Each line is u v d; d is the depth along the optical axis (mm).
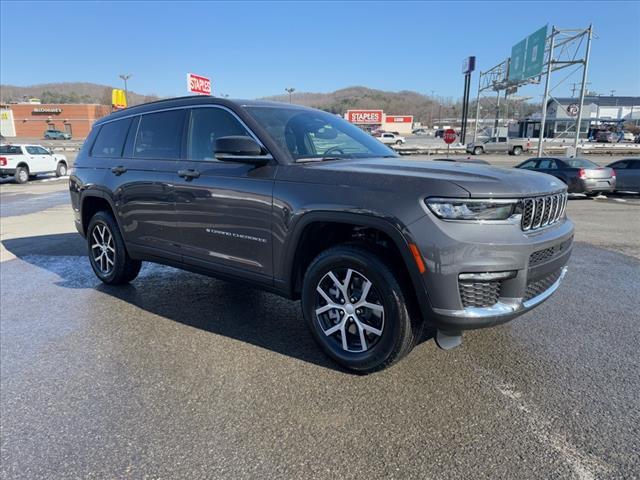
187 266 3928
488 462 2193
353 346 3016
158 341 3592
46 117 76500
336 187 2842
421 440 2359
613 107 67500
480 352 3322
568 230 3053
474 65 45562
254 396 2789
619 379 2943
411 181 2623
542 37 26453
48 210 11523
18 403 2770
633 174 14680
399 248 2584
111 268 4895
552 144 42031
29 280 5320
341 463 2205
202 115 3766
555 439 2354
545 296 2908
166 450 2318
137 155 4324
